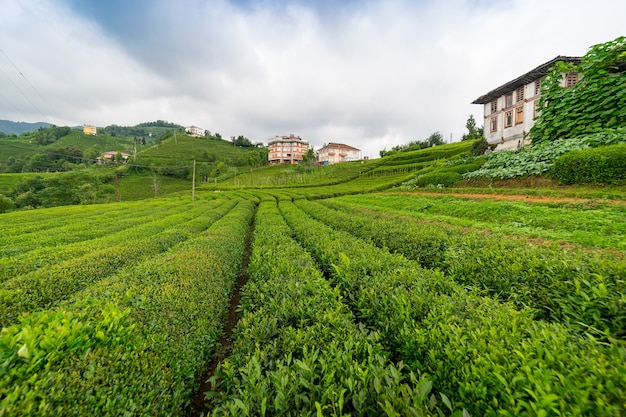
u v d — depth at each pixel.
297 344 3.00
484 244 5.74
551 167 13.13
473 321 2.93
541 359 2.18
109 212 26.19
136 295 4.16
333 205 21.36
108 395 2.31
